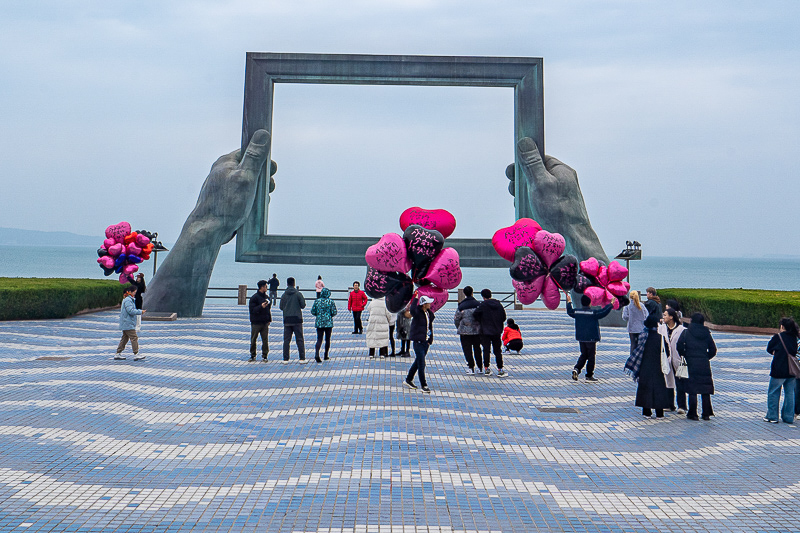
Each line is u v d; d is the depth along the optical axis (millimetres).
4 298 21047
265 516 5598
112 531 5270
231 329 20125
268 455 7301
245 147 24469
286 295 13961
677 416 9703
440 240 11391
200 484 6367
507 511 5820
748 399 10914
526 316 26719
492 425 8867
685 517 5789
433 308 11664
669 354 9656
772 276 132125
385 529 5367
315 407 9680
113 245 23031
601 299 14008
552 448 7871
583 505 6023
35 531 5238
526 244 13258
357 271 117938
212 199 23531
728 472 7066
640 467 7199
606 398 10922
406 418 9000
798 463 7422
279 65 24469
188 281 23141
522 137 24578
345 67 24500
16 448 7441
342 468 6863
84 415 8977
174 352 15109
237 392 10797
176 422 8781
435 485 6426
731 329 21047
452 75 24531
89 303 24422
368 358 14656
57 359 13734
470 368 13055
